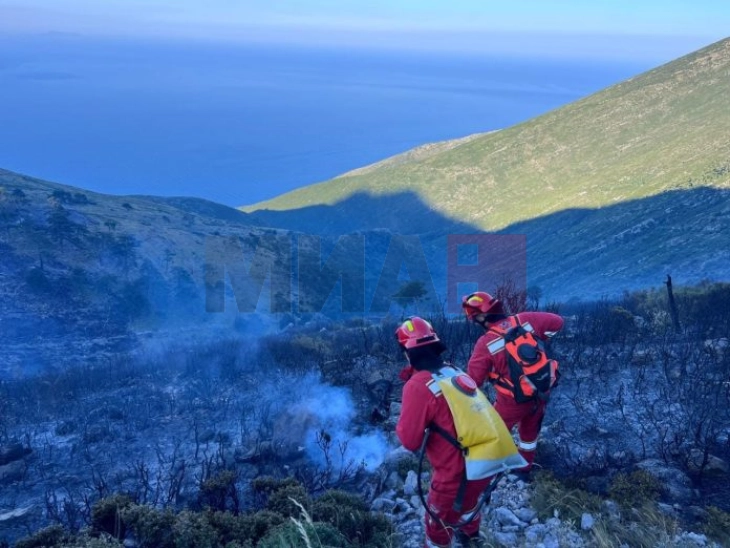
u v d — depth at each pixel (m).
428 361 4.12
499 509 5.24
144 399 9.79
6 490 6.70
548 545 4.66
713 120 171.38
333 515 5.13
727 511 5.11
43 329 62.75
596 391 7.75
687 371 8.20
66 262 78.00
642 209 117.81
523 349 4.98
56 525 5.07
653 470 5.70
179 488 6.07
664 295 13.77
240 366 11.91
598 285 80.75
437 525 4.14
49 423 9.11
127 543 4.96
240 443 7.45
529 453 5.55
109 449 7.68
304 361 11.34
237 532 4.97
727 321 10.51
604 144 193.25
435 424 3.98
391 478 6.14
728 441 6.17
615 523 4.88
